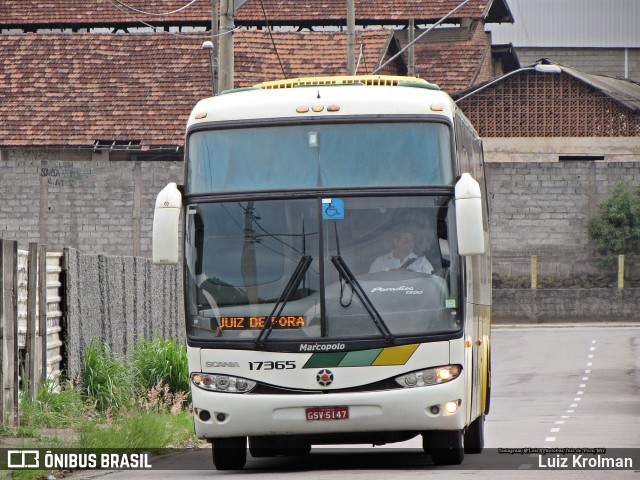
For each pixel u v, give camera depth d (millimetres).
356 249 38188
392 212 38438
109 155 136750
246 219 38781
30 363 52406
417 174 38750
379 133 39156
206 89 142000
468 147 46344
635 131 165125
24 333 52812
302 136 39250
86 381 57906
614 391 83500
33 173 132750
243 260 38531
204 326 38406
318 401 37375
